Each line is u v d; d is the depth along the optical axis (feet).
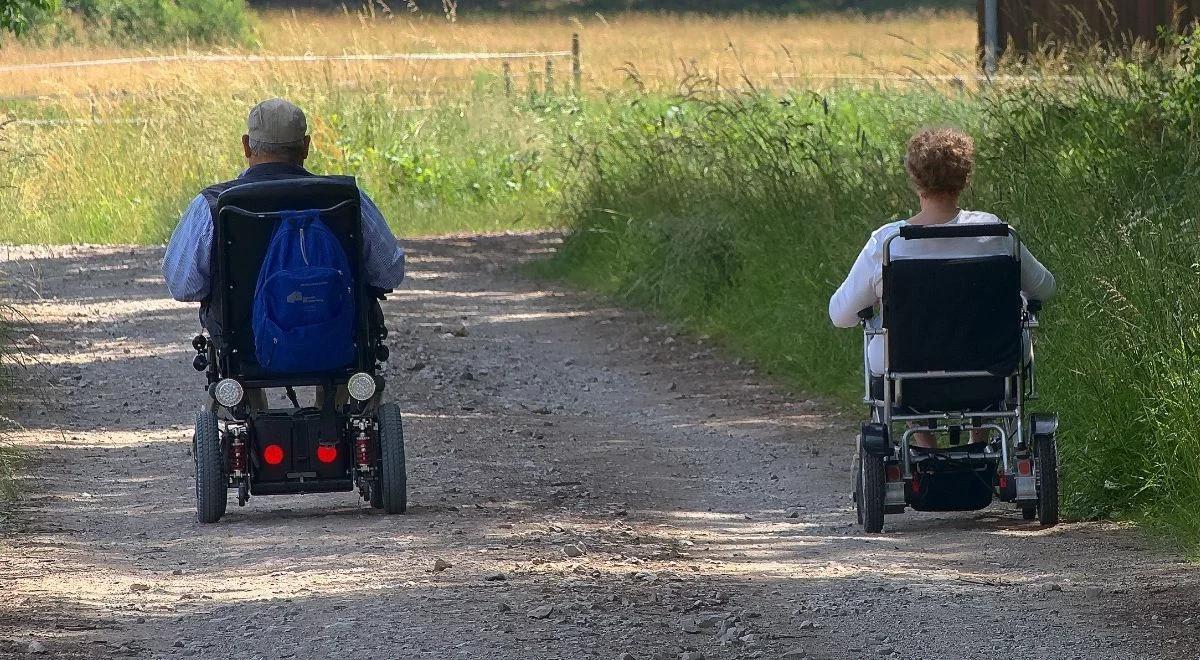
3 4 203.62
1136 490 91.66
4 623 67.72
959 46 615.16
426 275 204.33
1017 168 138.31
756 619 70.03
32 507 94.73
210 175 260.01
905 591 74.33
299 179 84.48
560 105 300.20
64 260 211.82
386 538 84.17
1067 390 101.09
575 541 84.33
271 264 83.25
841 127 198.70
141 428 120.57
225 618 69.15
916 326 83.46
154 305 175.94
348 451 88.99
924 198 86.58
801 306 146.20
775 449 116.16
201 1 523.29
